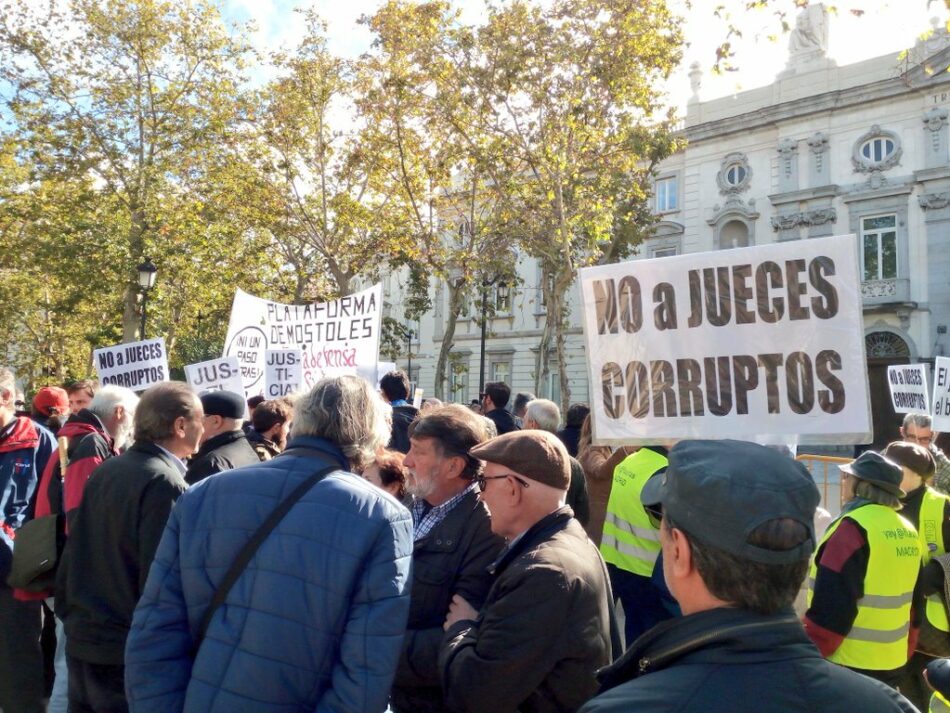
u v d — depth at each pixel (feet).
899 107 85.10
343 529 6.85
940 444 26.86
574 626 7.36
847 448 84.58
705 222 98.43
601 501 17.19
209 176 73.87
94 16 69.77
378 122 66.85
